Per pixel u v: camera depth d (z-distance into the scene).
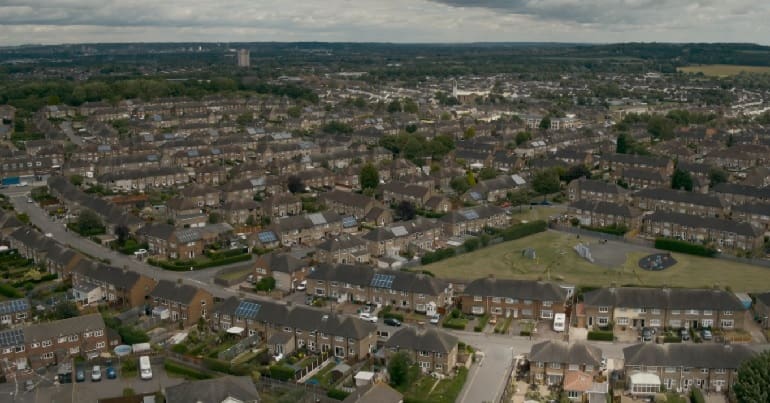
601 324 175.25
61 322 161.25
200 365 154.00
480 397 140.75
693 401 137.50
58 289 199.38
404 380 142.88
